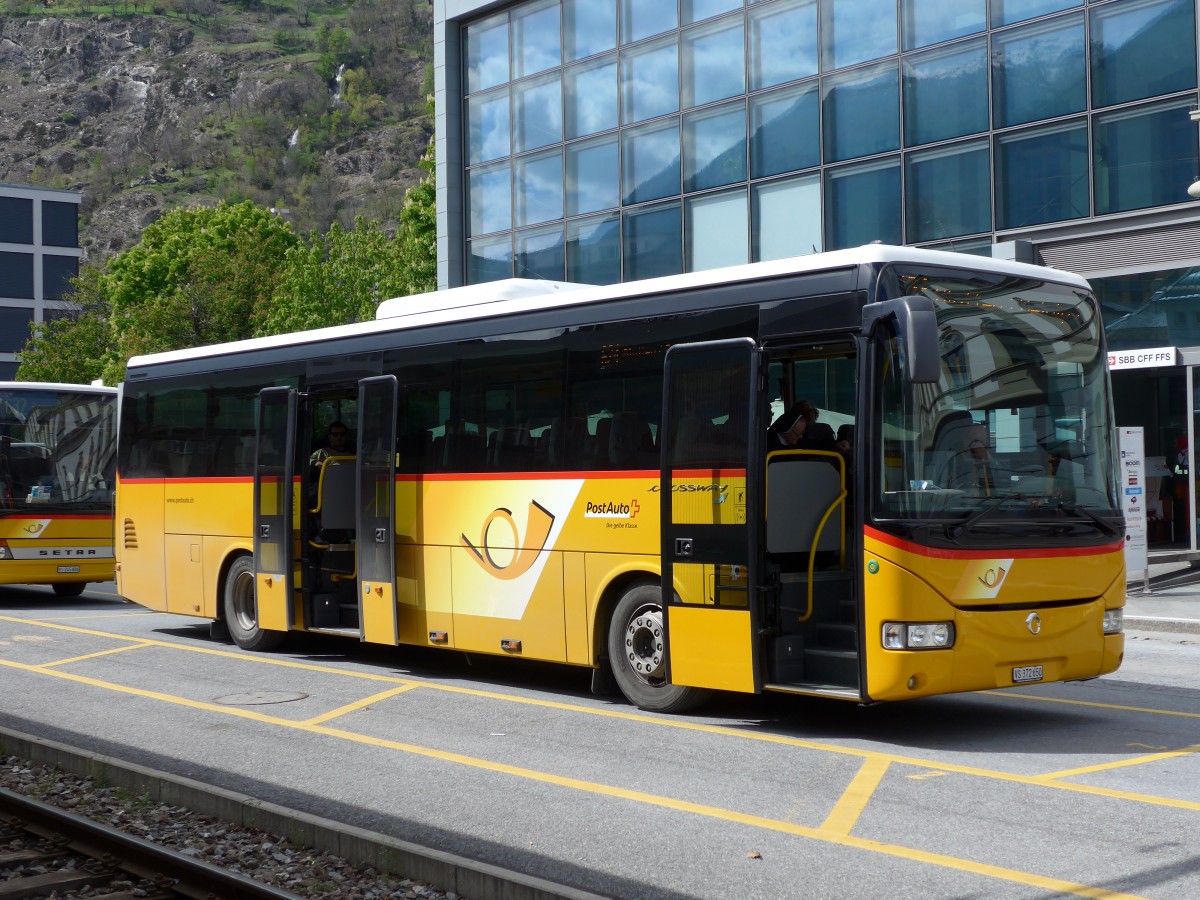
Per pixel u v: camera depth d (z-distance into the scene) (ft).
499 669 45.44
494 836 23.77
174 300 212.02
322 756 30.86
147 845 22.65
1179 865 21.47
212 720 35.55
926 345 29.60
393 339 44.09
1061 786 27.17
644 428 35.88
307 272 193.57
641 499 35.83
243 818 24.50
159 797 26.58
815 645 33.01
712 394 33.71
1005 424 32.12
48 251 357.61
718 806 25.75
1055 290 33.83
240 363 50.72
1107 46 71.72
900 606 30.17
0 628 58.18
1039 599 31.76
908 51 79.87
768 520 32.91
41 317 356.18
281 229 239.09
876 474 30.63
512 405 39.86
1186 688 40.52
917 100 79.56
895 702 38.01
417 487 42.65
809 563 33.04
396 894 20.30
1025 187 75.15
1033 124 74.59
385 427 43.62
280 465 47.65
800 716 35.78
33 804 25.40
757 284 33.45
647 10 94.58
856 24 82.38
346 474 48.16
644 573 36.45
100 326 253.03
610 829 24.11
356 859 21.97
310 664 46.65
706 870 21.48
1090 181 72.28
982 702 38.04
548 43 101.96
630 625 36.50
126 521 56.75
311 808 26.08
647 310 36.06
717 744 31.86
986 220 76.64
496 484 40.01
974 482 31.32
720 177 90.17
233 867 22.15
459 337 41.73
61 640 53.67
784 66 86.17
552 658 38.34
